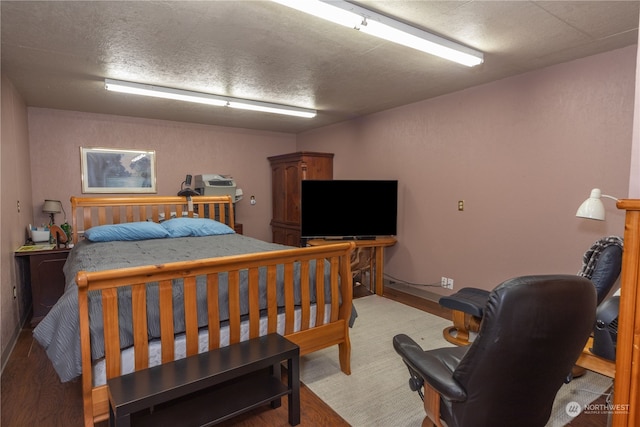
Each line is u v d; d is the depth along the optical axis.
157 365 1.76
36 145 4.32
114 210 3.98
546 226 3.11
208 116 4.91
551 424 1.96
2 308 2.62
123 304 1.72
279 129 6.04
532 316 1.17
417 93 3.86
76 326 1.63
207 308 1.93
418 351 1.57
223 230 3.99
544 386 1.32
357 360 2.70
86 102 4.08
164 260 2.47
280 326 2.27
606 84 2.71
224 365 1.73
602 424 1.95
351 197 4.44
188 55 2.76
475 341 1.25
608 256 2.06
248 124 5.56
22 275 3.48
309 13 2.00
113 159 4.80
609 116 2.70
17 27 2.26
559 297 1.19
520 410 1.34
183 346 1.89
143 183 5.03
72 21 2.19
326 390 2.30
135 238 3.46
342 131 5.39
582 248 2.89
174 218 4.12
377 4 2.02
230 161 5.78
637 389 1.09
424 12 2.11
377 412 2.08
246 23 2.24
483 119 3.55
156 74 3.18
